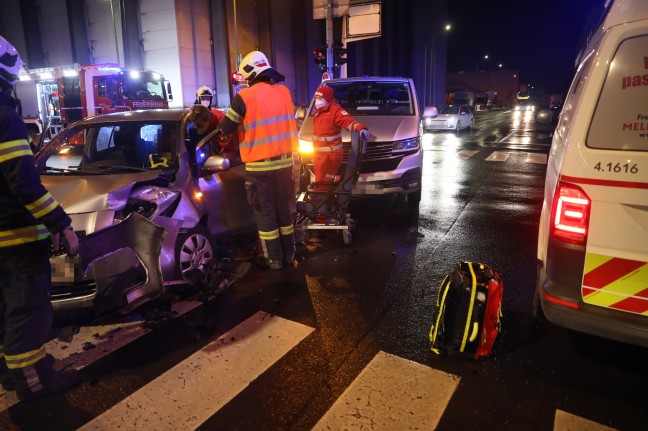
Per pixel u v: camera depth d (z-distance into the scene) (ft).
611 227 8.01
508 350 10.48
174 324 11.92
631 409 8.47
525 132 74.02
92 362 10.25
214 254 14.79
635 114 7.72
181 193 13.75
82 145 15.94
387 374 9.57
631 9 7.93
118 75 52.16
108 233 10.69
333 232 19.61
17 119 7.78
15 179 7.68
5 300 8.61
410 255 16.81
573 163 8.23
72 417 8.46
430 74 155.53
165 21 88.89
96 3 94.84
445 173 35.81
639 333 8.00
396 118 22.68
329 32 45.62
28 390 8.89
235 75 44.42
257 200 14.79
